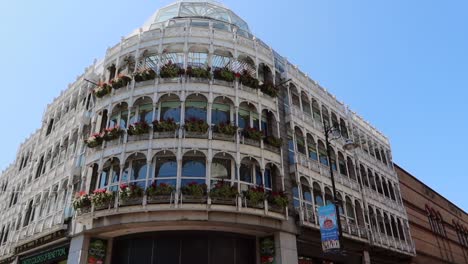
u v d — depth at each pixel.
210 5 26.83
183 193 16.69
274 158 20.03
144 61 21.31
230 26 24.75
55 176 23.56
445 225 40.88
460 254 41.47
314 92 26.22
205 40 21.14
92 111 22.70
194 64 20.80
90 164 19.45
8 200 31.45
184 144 18.00
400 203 31.77
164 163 18.28
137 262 17.34
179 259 17.06
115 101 20.25
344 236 22.02
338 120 27.75
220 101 20.12
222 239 18.03
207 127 18.41
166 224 16.95
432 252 34.94
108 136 19.08
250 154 19.00
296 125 22.97
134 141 18.47
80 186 20.61
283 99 23.52
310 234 20.42
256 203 17.50
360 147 29.05
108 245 18.75
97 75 24.11
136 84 20.14
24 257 24.22
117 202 16.88
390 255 27.48
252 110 21.08
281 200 18.33
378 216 27.33
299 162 21.58
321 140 24.88
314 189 22.17
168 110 19.56
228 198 16.89
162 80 19.78
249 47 22.33
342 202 23.83
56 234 20.62
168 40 21.05
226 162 18.80
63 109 26.97
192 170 18.11
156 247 17.38
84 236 18.28
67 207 20.61
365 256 24.05
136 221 16.64
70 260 18.38
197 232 17.70
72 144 23.42
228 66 21.33
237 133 18.97
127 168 18.42
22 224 25.06
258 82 21.19
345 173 25.89
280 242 18.36
